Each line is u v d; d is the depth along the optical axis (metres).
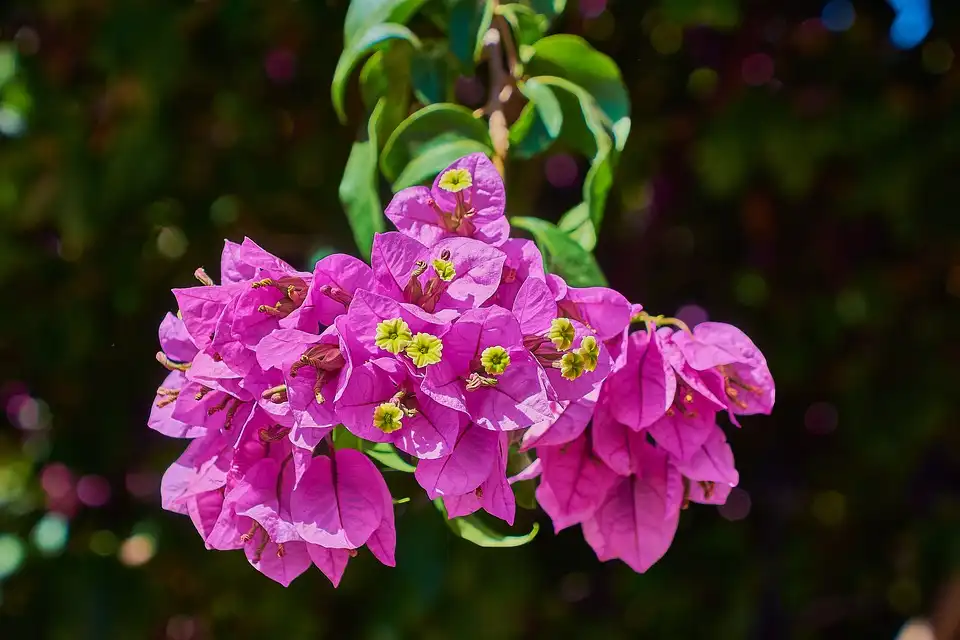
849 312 1.13
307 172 1.08
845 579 1.22
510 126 0.68
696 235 1.15
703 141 1.05
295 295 0.58
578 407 0.58
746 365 0.60
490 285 0.57
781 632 1.15
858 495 1.19
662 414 0.59
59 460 1.14
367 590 1.08
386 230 0.65
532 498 0.61
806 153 1.04
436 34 0.89
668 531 0.60
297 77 1.07
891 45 1.07
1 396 1.21
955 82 1.05
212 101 1.07
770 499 1.17
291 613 1.12
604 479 0.60
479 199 0.59
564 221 0.65
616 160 0.66
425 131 0.64
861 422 1.12
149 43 0.99
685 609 1.17
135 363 1.15
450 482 0.56
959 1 1.05
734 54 1.07
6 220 1.11
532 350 0.57
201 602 1.15
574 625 1.19
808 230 1.13
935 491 1.18
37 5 1.05
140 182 1.03
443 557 0.91
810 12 1.07
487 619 1.04
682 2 0.92
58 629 1.09
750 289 1.15
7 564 1.13
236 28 1.01
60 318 1.12
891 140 1.04
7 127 1.08
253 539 0.58
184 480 0.59
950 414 1.12
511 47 0.66
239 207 1.12
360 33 0.66
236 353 0.57
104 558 1.13
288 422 0.56
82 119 1.06
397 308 0.56
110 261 1.11
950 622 0.85
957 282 1.12
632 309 0.59
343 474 0.58
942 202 1.04
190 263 1.13
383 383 0.56
